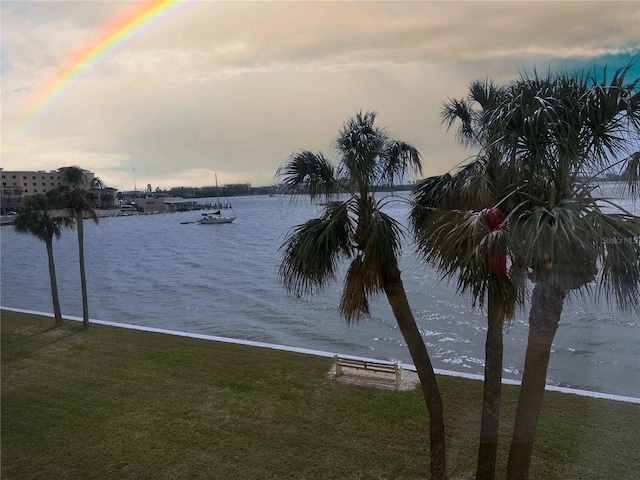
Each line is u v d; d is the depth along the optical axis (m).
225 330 21.89
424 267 7.28
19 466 8.42
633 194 4.19
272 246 58.22
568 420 9.08
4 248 68.81
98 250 63.75
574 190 4.30
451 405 10.05
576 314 14.84
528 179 4.39
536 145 4.17
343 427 9.42
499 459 7.76
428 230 5.50
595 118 4.18
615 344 13.45
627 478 7.16
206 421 9.93
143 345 15.70
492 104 4.77
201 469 8.16
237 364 13.41
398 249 5.74
